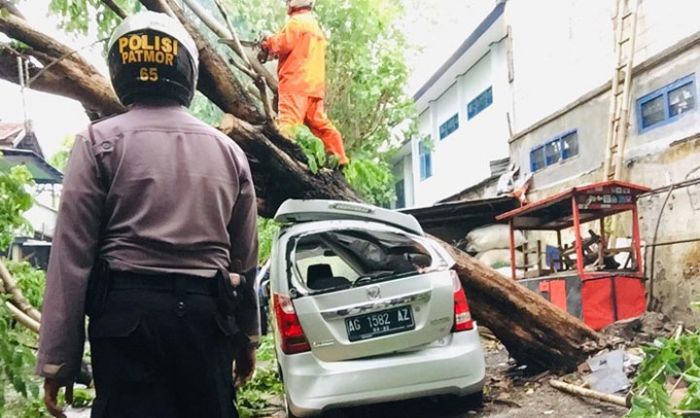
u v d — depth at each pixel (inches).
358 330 177.6
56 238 69.9
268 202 220.1
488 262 424.5
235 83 195.9
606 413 175.5
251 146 196.7
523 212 318.3
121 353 68.6
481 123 588.4
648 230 303.0
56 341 67.4
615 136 332.5
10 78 160.2
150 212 71.8
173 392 71.5
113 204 72.0
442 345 181.9
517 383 222.4
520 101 477.7
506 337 226.1
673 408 131.8
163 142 75.4
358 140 444.5
